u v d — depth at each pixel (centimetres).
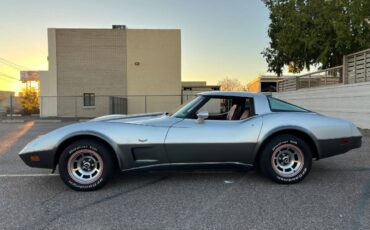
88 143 491
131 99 3080
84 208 426
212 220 384
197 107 531
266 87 4091
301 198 457
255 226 366
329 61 2012
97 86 3047
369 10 1620
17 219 391
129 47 3073
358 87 1338
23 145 997
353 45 1709
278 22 2078
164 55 3100
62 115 3009
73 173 494
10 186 525
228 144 508
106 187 515
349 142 540
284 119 523
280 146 518
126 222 380
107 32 3050
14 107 3741
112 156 504
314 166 646
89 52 3038
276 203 438
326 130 529
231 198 459
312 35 1791
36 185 530
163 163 507
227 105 555
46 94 3006
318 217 390
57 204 441
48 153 488
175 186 518
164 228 363
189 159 509
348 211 408
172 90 3112
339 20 1670
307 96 1933
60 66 3014
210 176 573
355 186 513
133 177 570
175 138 502
